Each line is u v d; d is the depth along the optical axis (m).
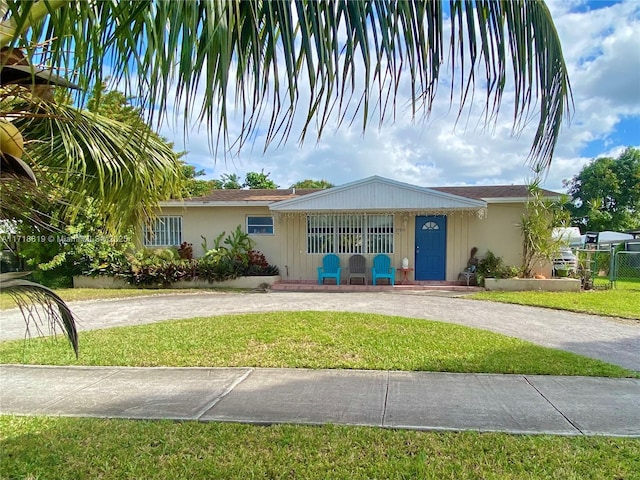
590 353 5.86
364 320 7.82
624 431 3.48
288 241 14.05
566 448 3.22
